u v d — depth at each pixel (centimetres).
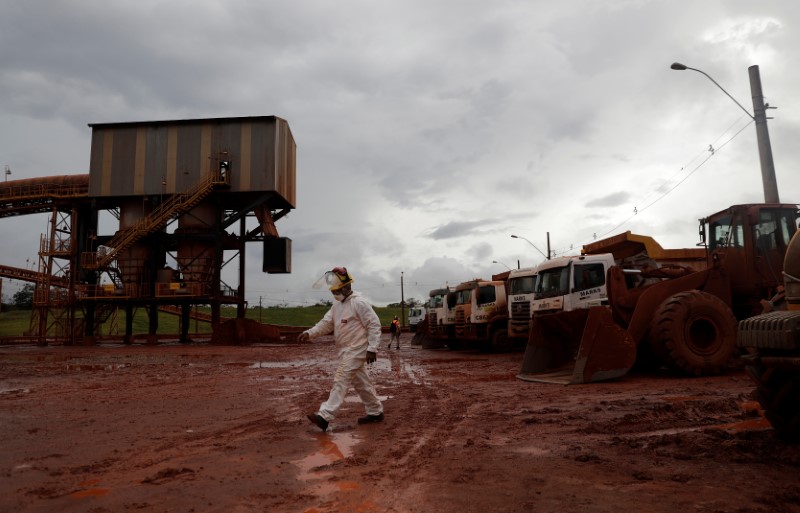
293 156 4516
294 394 1030
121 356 2602
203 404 895
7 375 1540
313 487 414
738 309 1363
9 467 478
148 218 3928
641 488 405
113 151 4125
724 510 356
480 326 2489
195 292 3881
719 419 676
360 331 675
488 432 628
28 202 4488
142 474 454
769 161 1728
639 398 879
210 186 3891
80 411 820
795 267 489
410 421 707
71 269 4331
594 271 1683
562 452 520
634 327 1234
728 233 1355
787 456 483
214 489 409
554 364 1305
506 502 375
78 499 387
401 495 393
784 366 462
